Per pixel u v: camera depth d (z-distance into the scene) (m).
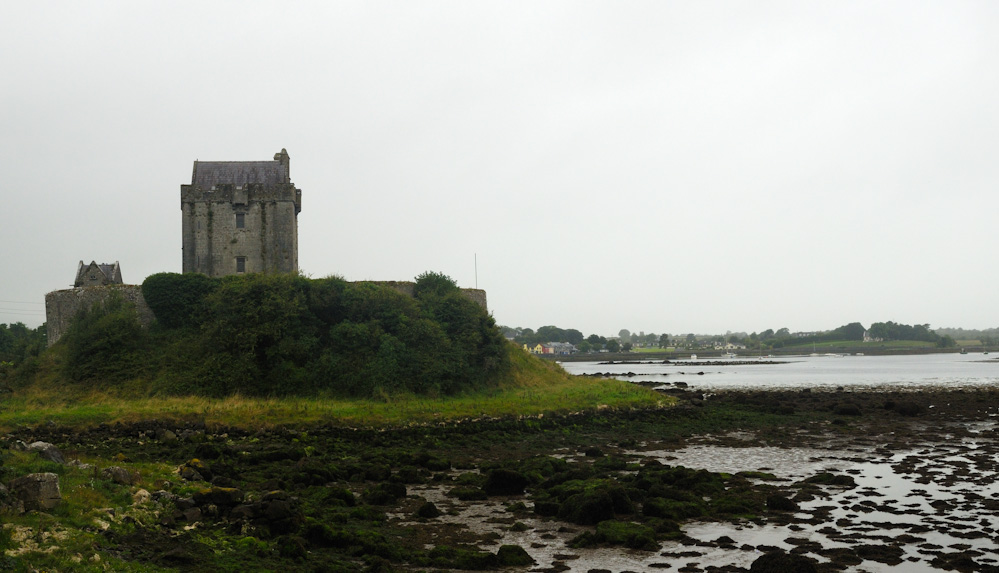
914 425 50.16
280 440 40.03
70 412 46.09
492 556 19.75
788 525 23.55
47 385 54.41
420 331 59.62
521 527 23.28
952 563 19.30
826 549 20.72
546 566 19.53
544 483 30.06
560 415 52.16
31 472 21.78
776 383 111.00
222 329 55.59
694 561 19.86
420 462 34.31
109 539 18.25
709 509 25.52
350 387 54.41
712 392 85.81
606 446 41.25
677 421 52.25
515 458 37.00
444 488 29.67
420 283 71.50
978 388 90.75
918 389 89.62
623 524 23.06
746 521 24.08
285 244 75.62
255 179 77.44
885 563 19.45
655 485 27.19
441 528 23.34
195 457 33.06
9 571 14.85
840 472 32.78
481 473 32.66
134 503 21.36
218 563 17.80
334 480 29.92
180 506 21.81
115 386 53.34
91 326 56.81
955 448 39.75
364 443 40.03
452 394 58.38
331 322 60.31
